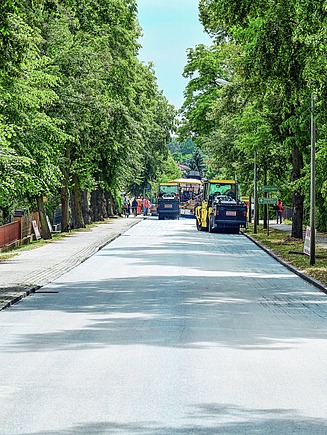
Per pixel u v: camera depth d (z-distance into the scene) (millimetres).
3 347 12414
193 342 12867
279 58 25453
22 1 21719
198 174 125375
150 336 13492
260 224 71125
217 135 63062
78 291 21109
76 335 13625
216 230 59656
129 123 51312
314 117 29797
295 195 45188
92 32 25609
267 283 23719
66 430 7512
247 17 25844
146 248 40344
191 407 8438
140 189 110000
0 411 8266
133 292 20844
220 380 9883
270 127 41750
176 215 89125
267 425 7727
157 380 9859
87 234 51625
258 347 12453
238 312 16906
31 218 45719
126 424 7730
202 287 22234
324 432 7500
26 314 16531
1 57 20625
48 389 9344
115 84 50094
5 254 34125
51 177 35906
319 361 11297
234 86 44406
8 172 28750
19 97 30578
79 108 42469
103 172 60781
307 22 22094
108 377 10055
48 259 31672
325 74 23906
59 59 42219
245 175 59719
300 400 8805
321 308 17828
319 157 34750
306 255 34125
